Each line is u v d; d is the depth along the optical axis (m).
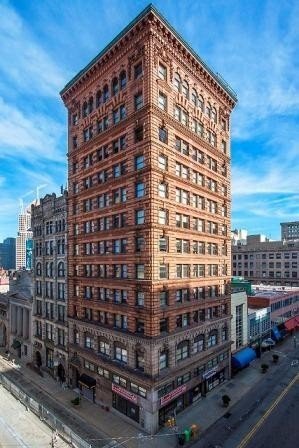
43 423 32.34
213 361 42.78
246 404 38.41
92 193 42.28
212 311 43.53
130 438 31.48
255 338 58.66
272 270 114.75
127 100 36.78
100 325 39.34
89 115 43.50
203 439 31.16
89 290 42.62
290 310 78.25
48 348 51.59
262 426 33.41
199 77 42.22
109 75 39.94
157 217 33.62
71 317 45.16
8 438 29.52
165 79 36.09
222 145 48.16
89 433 32.47
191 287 38.84
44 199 55.09
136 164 35.53
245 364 48.69
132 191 35.47
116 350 37.31
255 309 63.62
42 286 54.44
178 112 38.12
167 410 34.38
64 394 42.56
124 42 36.91
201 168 42.06
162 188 34.78
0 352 63.88
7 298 66.06
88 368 41.28
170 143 36.00
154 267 32.91
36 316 55.50
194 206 40.41
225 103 48.72
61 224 50.00
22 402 37.28
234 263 126.81
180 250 37.34
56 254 50.56
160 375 32.94
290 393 41.62
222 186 47.66
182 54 38.66
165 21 35.00
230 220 49.06
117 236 37.41
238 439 31.08
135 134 35.78
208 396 40.56
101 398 38.66
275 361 54.31
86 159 44.34
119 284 36.81
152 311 32.53
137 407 33.84
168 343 34.38
